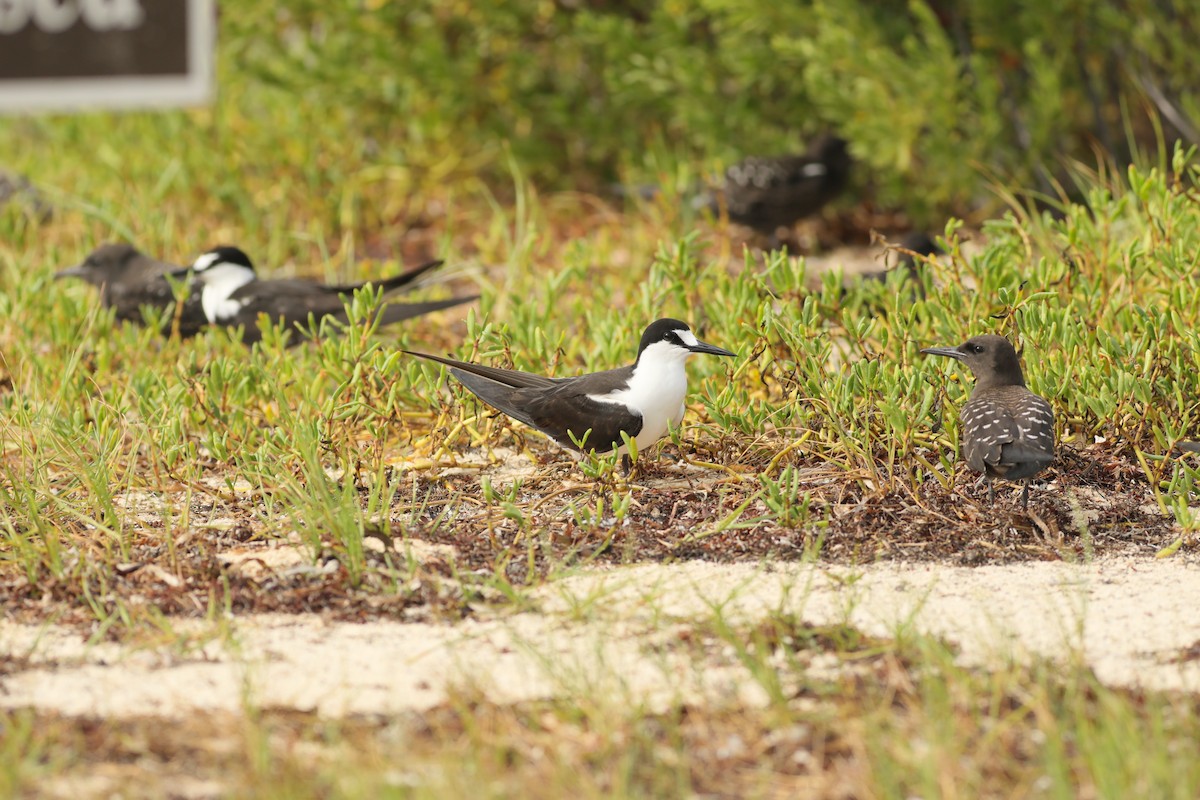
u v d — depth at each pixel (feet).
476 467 38.47
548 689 26.22
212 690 26.32
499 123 73.20
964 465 36.17
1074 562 32.07
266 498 34.65
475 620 29.40
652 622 28.86
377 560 32.27
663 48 69.00
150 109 77.25
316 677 26.86
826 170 65.41
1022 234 44.65
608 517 34.83
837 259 65.16
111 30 60.90
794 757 23.76
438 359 37.68
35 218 63.82
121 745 24.20
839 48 62.34
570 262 53.88
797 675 26.32
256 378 41.81
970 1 65.05
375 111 74.08
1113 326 40.98
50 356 45.62
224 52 72.54
